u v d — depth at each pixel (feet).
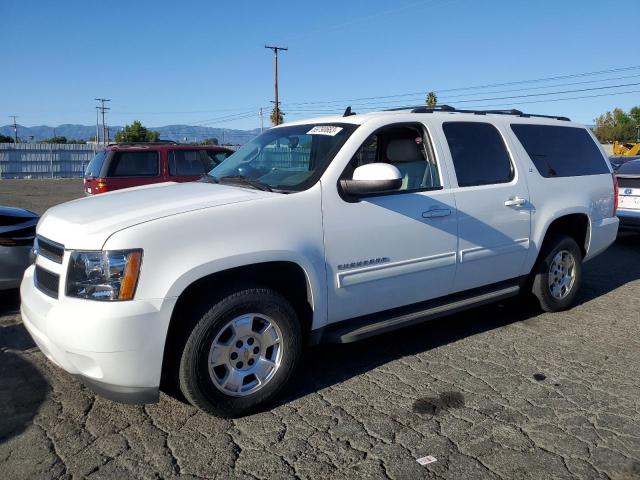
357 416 11.73
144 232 10.34
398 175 11.98
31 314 11.34
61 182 109.29
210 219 10.96
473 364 14.42
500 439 10.82
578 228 19.16
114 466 9.93
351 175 12.91
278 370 11.89
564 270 18.37
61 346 10.39
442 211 14.24
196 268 10.60
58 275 10.85
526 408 12.04
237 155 16.05
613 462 10.02
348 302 12.85
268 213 11.59
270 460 10.13
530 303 19.67
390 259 13.35
